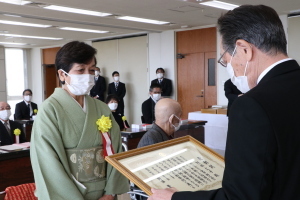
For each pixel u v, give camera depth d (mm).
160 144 1342
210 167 1299
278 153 874
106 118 1673
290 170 893
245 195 869
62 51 1651
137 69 9906
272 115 879
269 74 980
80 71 1642
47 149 1490
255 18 990
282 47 1004
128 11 6469
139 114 9969
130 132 4379
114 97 4965
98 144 1658
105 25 8125
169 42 9141
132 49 9969
